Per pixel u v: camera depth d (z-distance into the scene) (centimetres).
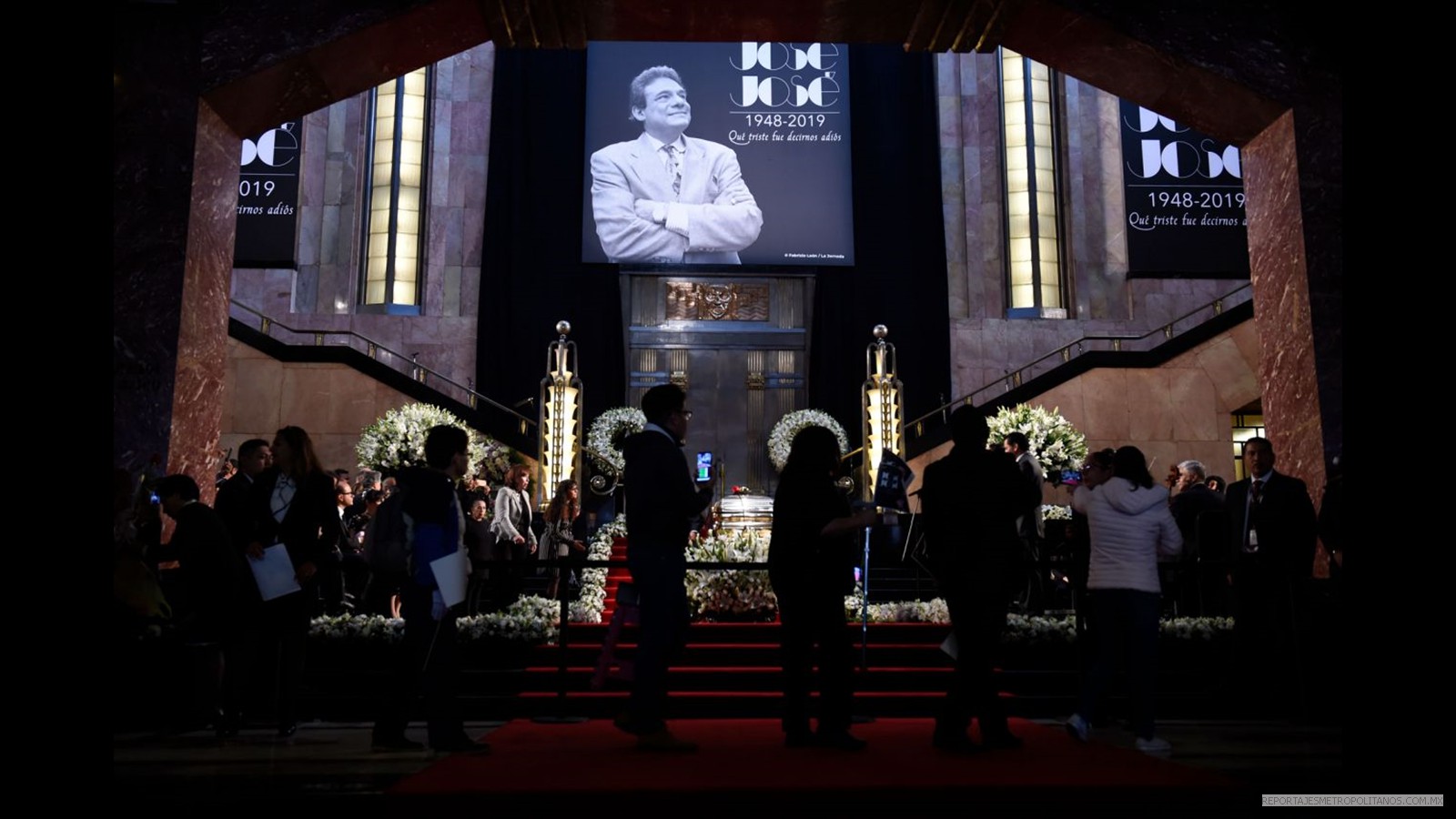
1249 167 976
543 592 1179
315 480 646
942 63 2194
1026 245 2133
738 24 945
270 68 864
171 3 857
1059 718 762
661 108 2095
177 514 630
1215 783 432
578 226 2058
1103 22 890
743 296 2086
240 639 631
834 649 539
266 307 2012
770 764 481
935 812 418
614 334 2019
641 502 531
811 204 2078
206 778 462
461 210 2097
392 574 555
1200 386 1688
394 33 888
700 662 855
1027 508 532
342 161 2106
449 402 1639
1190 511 916
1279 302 927
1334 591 729
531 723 690
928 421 2005
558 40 940
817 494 546
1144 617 561
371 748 563
